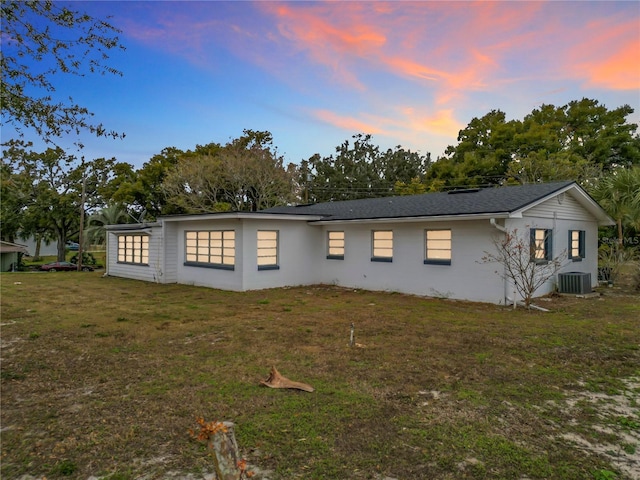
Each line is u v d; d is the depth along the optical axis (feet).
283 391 14.62
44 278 61.62
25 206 114.32
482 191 45.27
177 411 12.90
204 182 104.53
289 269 47.70
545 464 9.79
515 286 34.01
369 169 150.30
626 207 47.14
